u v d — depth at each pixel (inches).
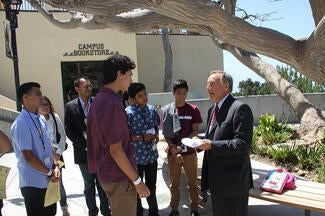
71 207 232.4
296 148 320.8
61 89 728.3
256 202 227.6
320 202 162.7
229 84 152.4
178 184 205.2
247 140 144.7
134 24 263.9
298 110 399.2
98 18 277.6
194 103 555.8
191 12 214.8
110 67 125.9
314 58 225.8
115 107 122.0
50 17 346.3
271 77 421.4
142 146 193.5
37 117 147.6
